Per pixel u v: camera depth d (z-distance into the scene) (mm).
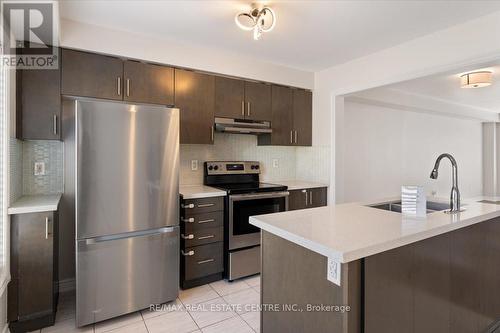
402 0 1964
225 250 2873
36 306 2023
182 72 2840
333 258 1160
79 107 1959
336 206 2100
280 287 1549
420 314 1489
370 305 1261
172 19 2289
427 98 4812
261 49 2928
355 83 3191
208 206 2762
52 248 2061
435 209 2332
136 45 2576
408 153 5156
